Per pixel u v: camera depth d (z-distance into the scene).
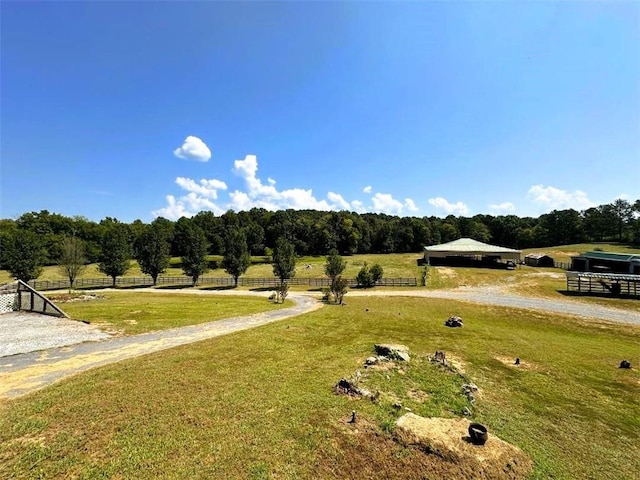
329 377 11.89
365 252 107.38
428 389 11.38
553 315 29.33
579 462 8.02
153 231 56.88
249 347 15.20
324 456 7.23
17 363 13.38
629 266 48.38
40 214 93.81
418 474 6.80
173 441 7.57
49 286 52.56
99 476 6.39
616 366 15.74
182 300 34.09
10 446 7.27
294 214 128.75
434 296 40.44
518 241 114.44
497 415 10.02
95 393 9.91
